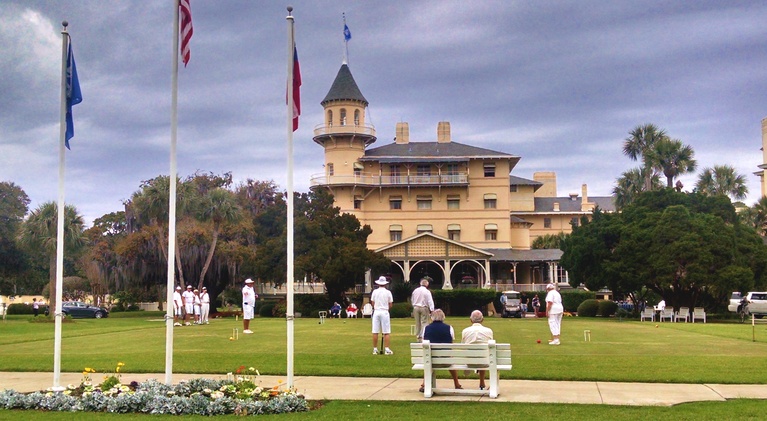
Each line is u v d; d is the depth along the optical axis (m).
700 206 56.12
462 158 81.56
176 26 14.56
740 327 37.78
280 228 64.81
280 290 78.94
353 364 18.31
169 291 14.32
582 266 58.03
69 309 61.38
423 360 13.60
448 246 72.56
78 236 59.84
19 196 85.25
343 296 64.25
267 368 17.38
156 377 16.53
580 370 16.72
